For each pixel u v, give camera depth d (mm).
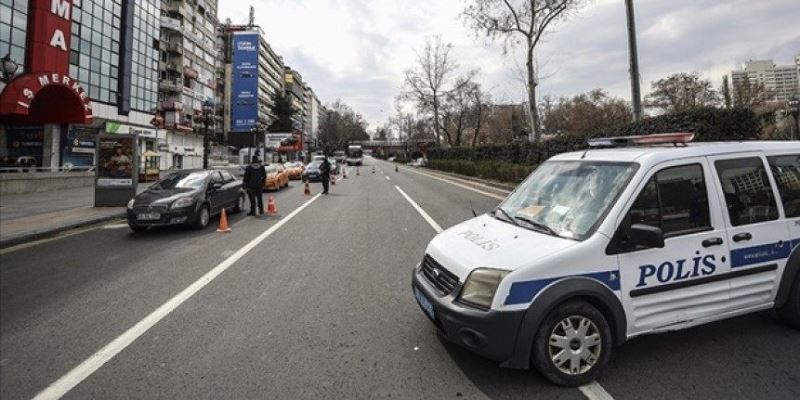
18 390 3068
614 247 3104
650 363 3275
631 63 13234
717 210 3447
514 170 19328
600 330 3041
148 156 29078
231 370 3312
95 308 4730
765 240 3566
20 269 6469
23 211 12445
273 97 96500
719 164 3570
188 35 58562
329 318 4352
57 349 3717
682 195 3391
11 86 22391
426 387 3031
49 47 26375
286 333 3992
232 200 12273
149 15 42219
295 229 9734
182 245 8164
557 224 3463
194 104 61750
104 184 13391
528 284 2898
